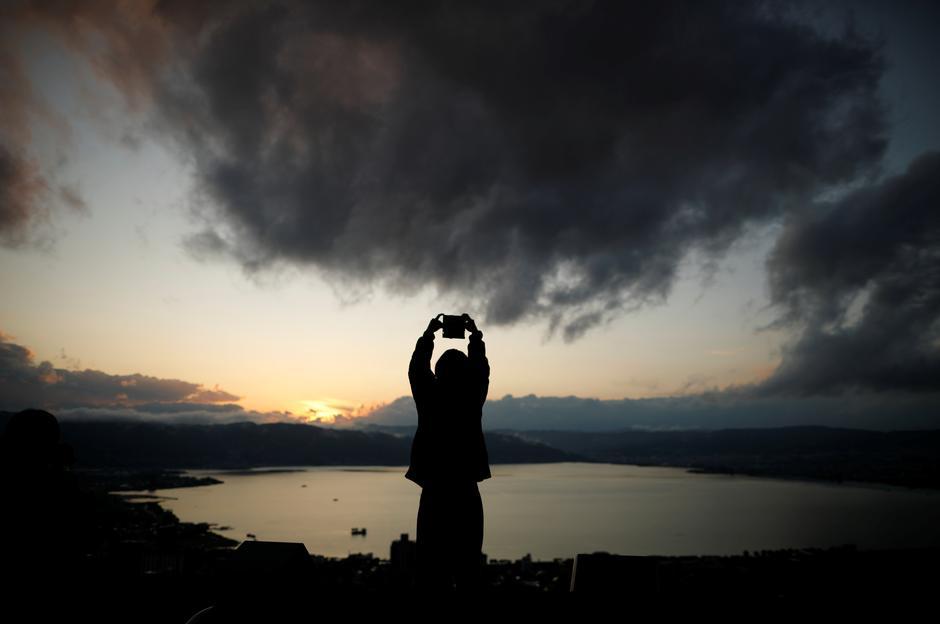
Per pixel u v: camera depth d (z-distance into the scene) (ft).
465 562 13.33
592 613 13.17
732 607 18.47
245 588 12.80
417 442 13.92
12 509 13.62
